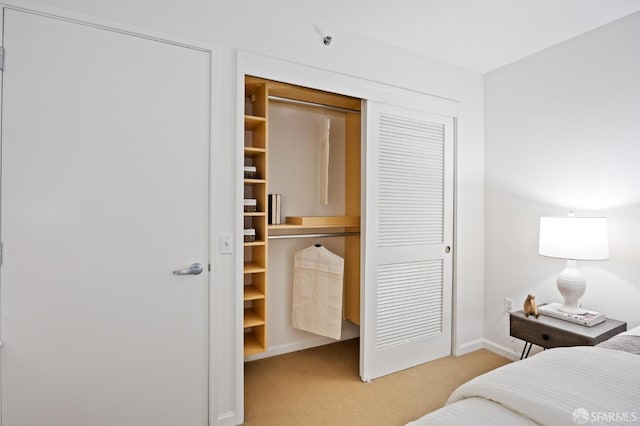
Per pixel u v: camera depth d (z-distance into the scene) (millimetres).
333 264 2395
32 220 1361
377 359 2281
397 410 1903
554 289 2289
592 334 1722
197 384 1688
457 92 2623
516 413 892
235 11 1749
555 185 2289
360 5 1854
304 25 1949
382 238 2287
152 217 1577
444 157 2564
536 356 1178
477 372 2354
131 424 1548
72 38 1414
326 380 2234
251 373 2326
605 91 2027
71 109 1416
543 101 2365
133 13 1518
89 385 1467
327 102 2439
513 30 2119
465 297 2674
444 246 2582
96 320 1476
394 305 2354
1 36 1306
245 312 2287
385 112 2277
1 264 1319
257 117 2016
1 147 1311
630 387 873
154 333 1590
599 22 2020
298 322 2525
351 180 2738
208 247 1704
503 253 2631
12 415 1344
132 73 1523
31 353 1366
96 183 1465
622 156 1952
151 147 1567
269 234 2529
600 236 1849
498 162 2672
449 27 2084
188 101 1644
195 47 1648
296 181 2637
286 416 1846
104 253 1486
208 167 1696
